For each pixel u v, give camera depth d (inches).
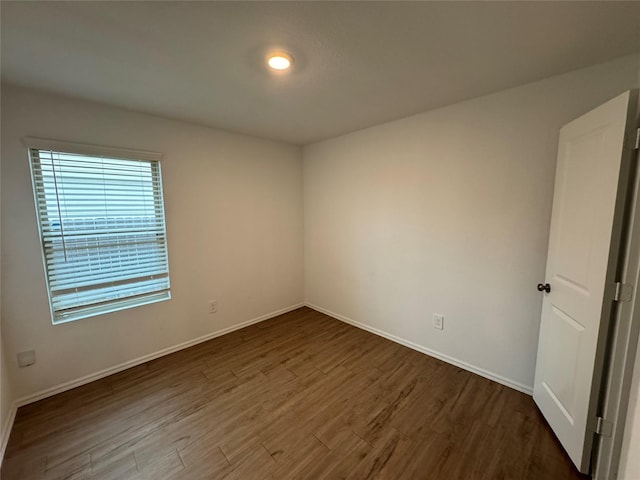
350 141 122.3
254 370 95.1
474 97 83.6
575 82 67.9
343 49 57.8
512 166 79.3
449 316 97.1
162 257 103.3
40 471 58.2
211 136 112.4
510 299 83.0
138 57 60.1
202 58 60.7
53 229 80.5
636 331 49.9
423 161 98.5
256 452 62.8
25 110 74.3
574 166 61.6
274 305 142.3
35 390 79.7
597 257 53.5
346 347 110.7
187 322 111.0
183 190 106.1
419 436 66.9
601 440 54.1
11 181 73.5
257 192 129.8
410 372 93.2
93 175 86.4
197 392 83.6
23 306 77.0
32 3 43.1
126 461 60.5
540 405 73.2
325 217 138.7
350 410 75.8
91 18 47.3
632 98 47.6
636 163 48.4
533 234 77.4
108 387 86.0
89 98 81.4
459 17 47.9
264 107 90.2
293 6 44.9
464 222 90.4
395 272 112.0
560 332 64.8
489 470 58.2
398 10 46.1
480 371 91.0
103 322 90.7
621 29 51.4
